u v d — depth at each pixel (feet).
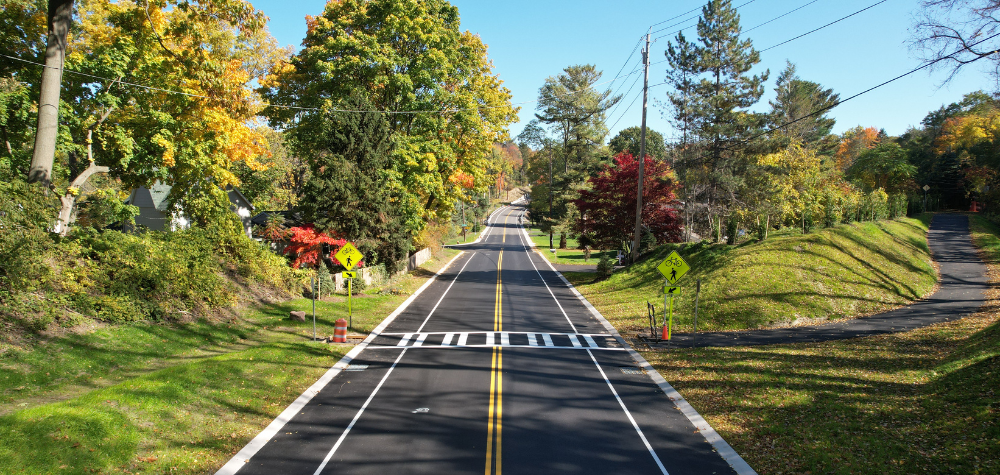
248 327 64.49
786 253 80.12
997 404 30.45
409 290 104.73
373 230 102.63
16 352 39.65
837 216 103.35
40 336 43.16
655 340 61.57
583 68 267.80
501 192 581.94
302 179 178.81
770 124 218.38
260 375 45.96
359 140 100.07
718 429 35.91
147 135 74.28
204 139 78.18
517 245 242.58
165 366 46.57
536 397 42.06
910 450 28.94
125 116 73.92
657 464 30.45
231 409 38.24
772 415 36.99
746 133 166.61
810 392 39.99
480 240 267.59
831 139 256.52
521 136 355.97
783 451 31.60
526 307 86.48
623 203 117.60
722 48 161.38
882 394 37.40
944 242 120.47
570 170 265.95
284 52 124.36
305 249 93.56
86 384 39.60
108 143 72.79
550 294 102.89
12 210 47.44
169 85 72.69
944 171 204.95
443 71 109.81
